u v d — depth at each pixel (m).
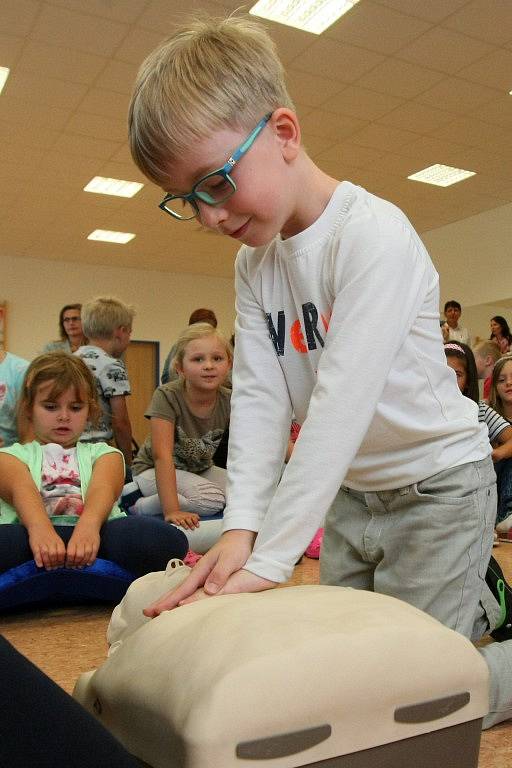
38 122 4.90
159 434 2.15
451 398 0.89
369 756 0.48
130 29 3.79
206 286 9.27
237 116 0.70
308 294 0.84
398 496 0.89
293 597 0.59
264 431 0.89
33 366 1.72
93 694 0.56
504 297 6.73
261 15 3.72
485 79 4.41
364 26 3.83
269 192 0.74
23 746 0.36
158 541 1.48
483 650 0.88
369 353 0.76
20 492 1.52
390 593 0.91
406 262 0.79
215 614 0.54
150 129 0.70
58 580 1.45
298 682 0.46
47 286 8.41
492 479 0.91
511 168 5.87
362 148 5.44
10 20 3.70
